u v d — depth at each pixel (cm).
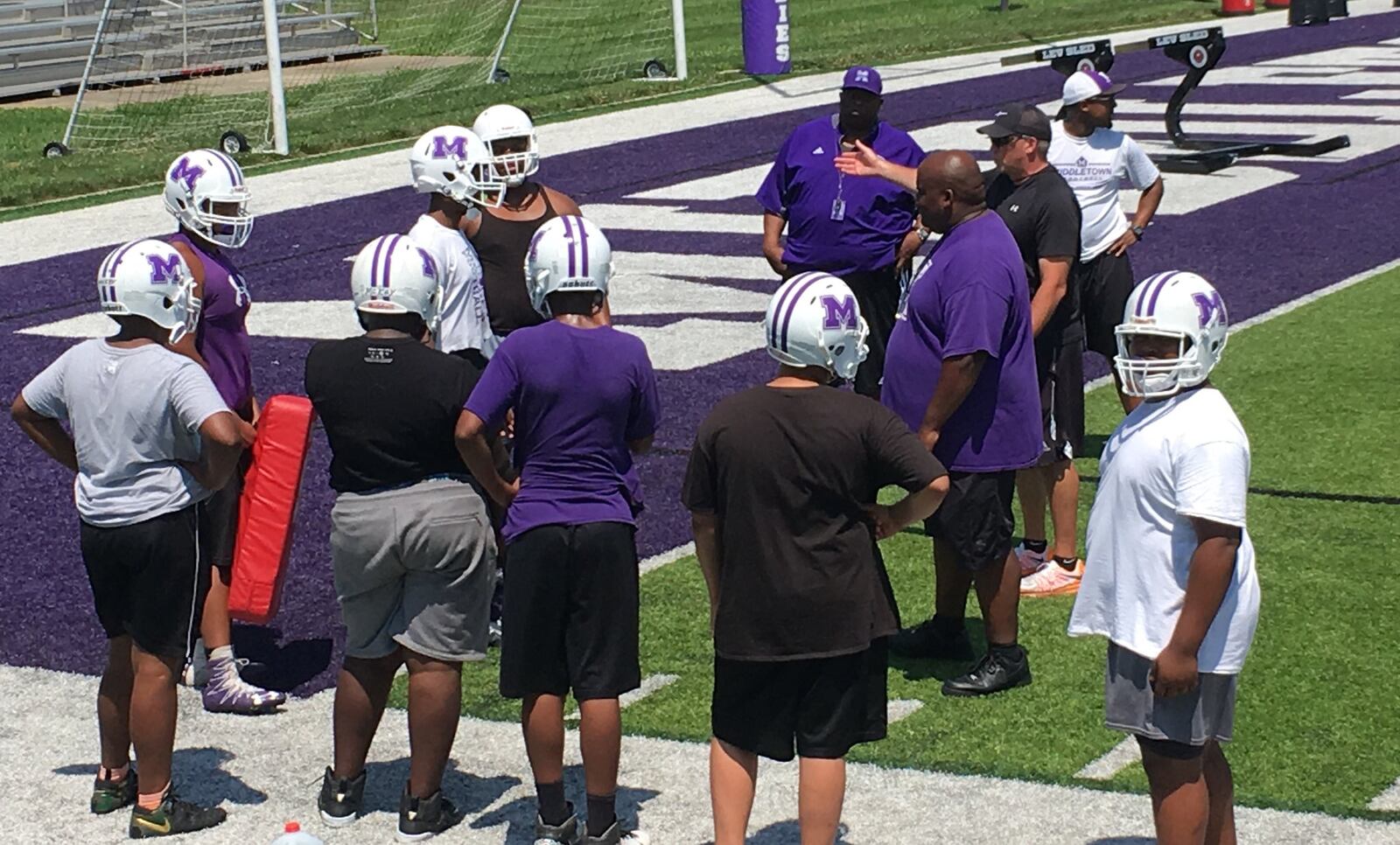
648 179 1792
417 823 547
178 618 543
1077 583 746
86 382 543
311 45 2794
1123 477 456
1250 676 647
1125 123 2059
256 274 1423
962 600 670
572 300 537
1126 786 566
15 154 2055
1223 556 437
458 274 666
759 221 1584
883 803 560
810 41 2842
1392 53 2611
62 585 790
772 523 482
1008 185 750
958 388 615
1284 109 2122
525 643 523
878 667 494
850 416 483
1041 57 1612
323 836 553
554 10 3188
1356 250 1388
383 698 562
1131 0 3338
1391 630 685
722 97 2303
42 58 2588
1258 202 1591
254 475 596
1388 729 602
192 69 2620
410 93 2422
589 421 524
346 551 540
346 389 539
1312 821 538
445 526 533
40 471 960
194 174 632
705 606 738
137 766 558
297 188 1783
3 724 644
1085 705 630
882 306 866
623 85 2409
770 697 488
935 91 2277
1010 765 584
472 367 547
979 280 617
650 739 614
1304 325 1166
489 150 673
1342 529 797
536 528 520
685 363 1128
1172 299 445
